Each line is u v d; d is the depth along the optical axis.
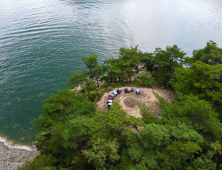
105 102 37.84
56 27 108.69
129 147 21.34
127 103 35.66
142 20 132.00
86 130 23.80
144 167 16.84
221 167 16.92
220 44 91.19
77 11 146.12
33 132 40.19
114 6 169.75
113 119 23.02
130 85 44.12
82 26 113.12
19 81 58.66
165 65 44.91
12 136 39.09
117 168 19.41
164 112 24.83
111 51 83.19
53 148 24.72
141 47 90.19
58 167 24.36
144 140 19.94
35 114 46.28
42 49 80.38
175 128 19.38
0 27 102.50
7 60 70.25
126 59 46.94
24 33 97.00
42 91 54.84
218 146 17.75
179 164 16.70
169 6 179.00
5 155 34.12
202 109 20.19
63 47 83.62
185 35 105.38
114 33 104.88
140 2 196.38
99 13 143.88
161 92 39.41
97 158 18.86
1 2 166.12
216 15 142.75
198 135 17.92
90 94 42.00
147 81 43.03
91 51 82.00
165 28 116.69
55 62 71.12
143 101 36.38
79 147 26.34
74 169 22.59
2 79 59.06
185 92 30.94
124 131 22.62
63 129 24.00
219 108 27.83
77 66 69.56
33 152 34.53
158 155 17.78
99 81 55.59
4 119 44.03
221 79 33.31
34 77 61.16
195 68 30.75
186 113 21.75
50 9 148.12
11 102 49.78
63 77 62.34
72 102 29.70
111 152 19.61
